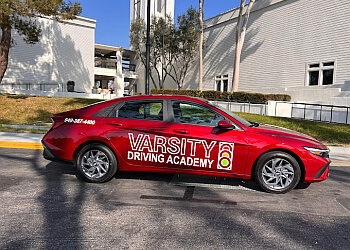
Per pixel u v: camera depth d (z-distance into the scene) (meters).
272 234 2.88
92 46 31.33
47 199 3.68
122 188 4.21
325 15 17.03
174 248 2.55
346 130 11.05
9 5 14.25
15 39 25.64
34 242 2.60
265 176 4.13
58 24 28.42
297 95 17.97
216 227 3.01
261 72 21.44
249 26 22.47
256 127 4.36
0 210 3.29
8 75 25.47
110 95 27.48
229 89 24.41
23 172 4.94
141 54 32.34
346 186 4.66
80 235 2.75
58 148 4.41
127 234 2.79
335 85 16.48
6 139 8.40
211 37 26.59
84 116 4.46
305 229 3.02
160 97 4.45
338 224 3.16
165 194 4.00
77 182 4.44
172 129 4.19
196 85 28.72
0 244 2.55
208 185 4.47
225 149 4.08
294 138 4.11
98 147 4.30
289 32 19.28
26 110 14.98
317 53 17.55
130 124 4.30
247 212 3.44
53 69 28.14
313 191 4.34
